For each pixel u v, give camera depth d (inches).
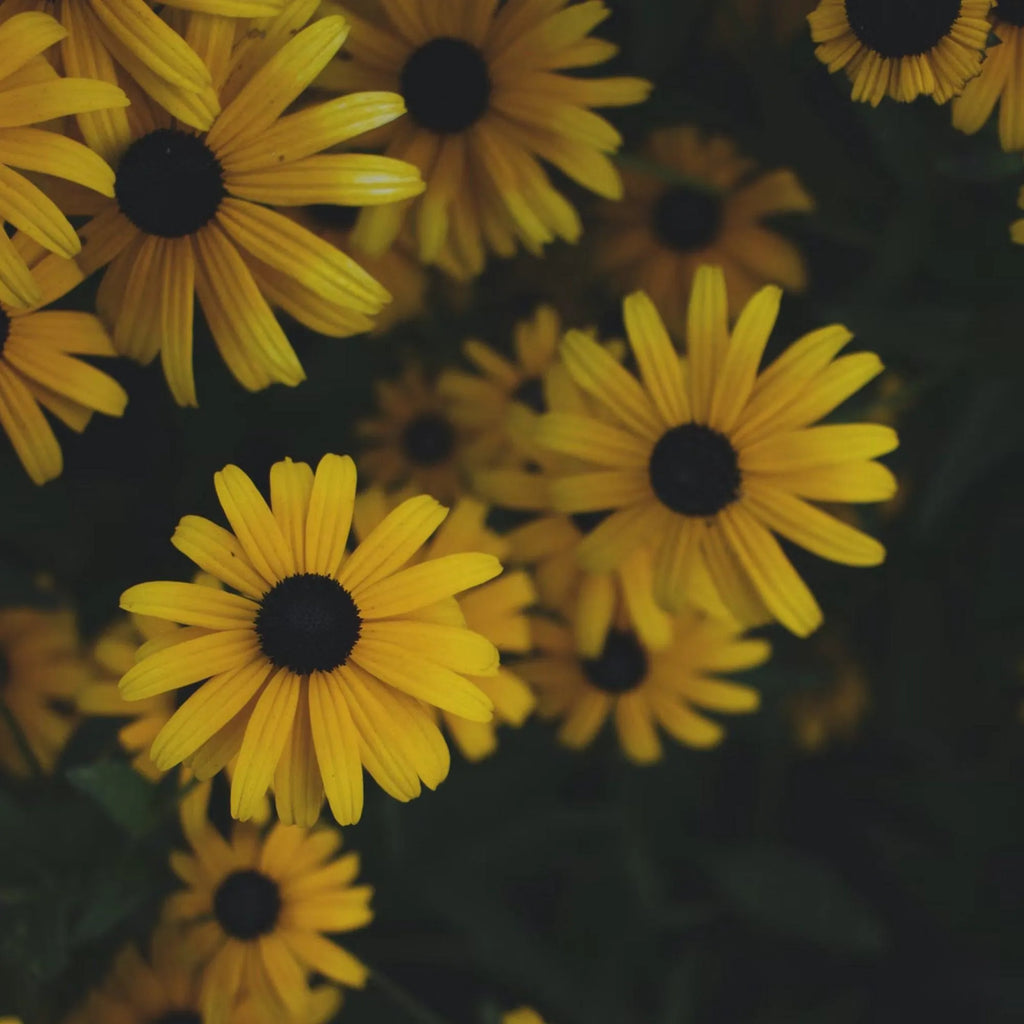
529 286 22.8
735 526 19.2
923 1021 24.9
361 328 18.6
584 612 20.5
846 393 18.9
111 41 17.7
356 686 17.4
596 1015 23.6
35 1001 20.4
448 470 22.4
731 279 22.2
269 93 17.9
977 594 23.7
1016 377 21.2
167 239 18.2
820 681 22.2
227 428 21.4
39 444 18.8
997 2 18.8
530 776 22.6
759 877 23.9
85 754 20.5
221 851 19.7
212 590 17.3
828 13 18.2
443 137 19.6
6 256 17.5
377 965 24.1
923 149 20.3
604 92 19.6
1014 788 24.1
